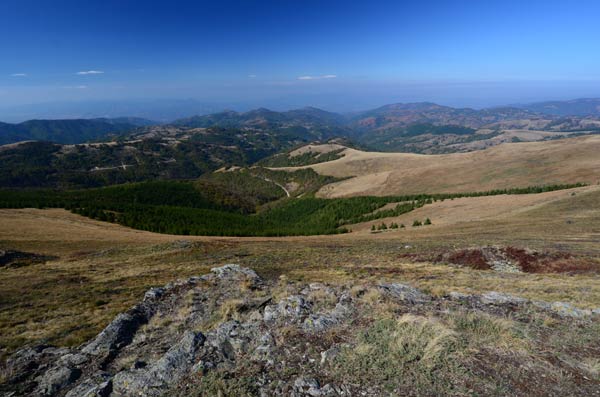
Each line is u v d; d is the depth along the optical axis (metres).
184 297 13.73
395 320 7.99
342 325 8.19
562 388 5.59
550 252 23.22
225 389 5.88
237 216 123.75
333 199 142.25
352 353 6.69
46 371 8.08
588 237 30.64
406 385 5.68
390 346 6.78
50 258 34.97
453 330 7.48
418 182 137.75
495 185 110.56
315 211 133.25
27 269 28.58
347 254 32.00
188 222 97.62
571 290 14.20
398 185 141.75
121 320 10.76
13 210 68.25
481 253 25.23
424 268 23.42
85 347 9.27
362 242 42.91
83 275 25.56
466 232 44.25
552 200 54.09
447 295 11.30
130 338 9.98
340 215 111.56
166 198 154.88
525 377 5.90
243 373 6.39
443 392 5.48
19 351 9.76
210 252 37.72
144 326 10.75
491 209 62.16
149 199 148.62
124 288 20.30
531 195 64.12
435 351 6.45
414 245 34.56
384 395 5.46
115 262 32.81
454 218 63.88
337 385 5.77
